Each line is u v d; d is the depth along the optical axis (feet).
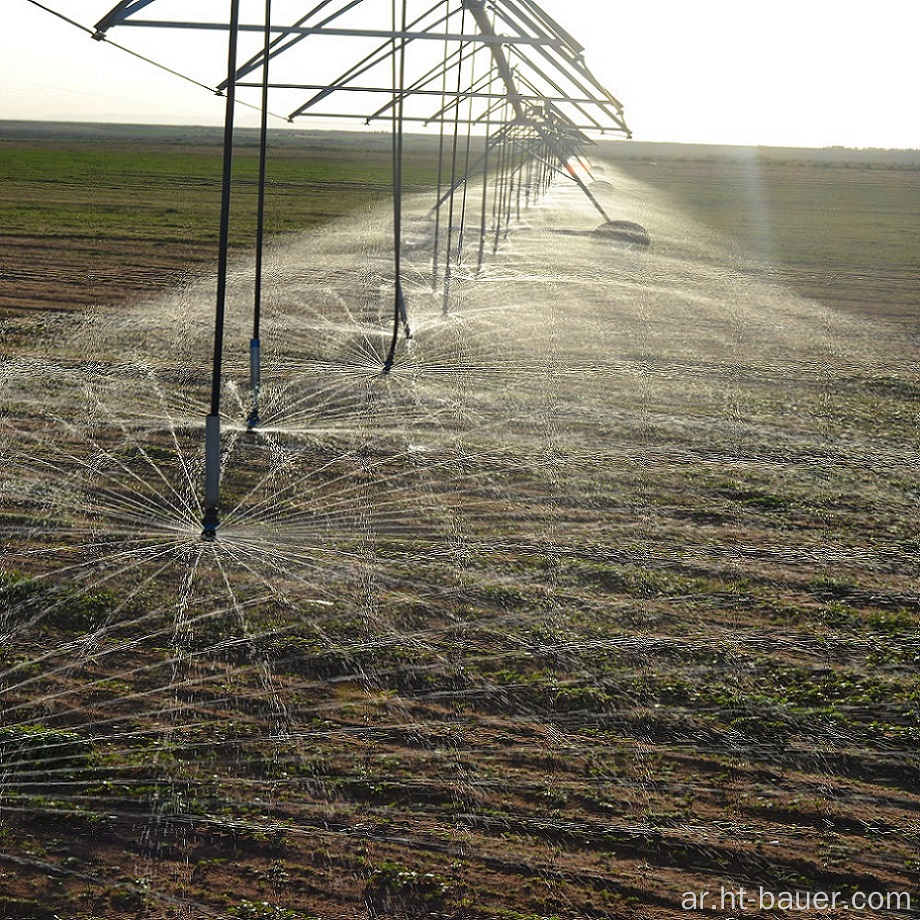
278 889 13.14
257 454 30.50
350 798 15.02
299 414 34.94
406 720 17.11
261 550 23.66
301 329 48.47
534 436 33.60
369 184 156.46
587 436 33.96
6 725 16.40
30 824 14.19
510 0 30.55
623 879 13.64
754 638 20.53
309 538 24.53
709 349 49.47
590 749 16.53
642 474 30.42
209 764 15.66
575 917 12.91
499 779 15.61
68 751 15.79
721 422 36.60
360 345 45.68
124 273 62.44
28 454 29.27
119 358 41.27
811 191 192.95
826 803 15.40
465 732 16.84
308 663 18.76
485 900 13.12
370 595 21.63
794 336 54.03
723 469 31.27
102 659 18.56
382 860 13.74
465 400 37.47
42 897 12.85
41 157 187.83
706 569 23.85
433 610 21.09
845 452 33.65
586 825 14.67
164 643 19.24
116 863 13.51
